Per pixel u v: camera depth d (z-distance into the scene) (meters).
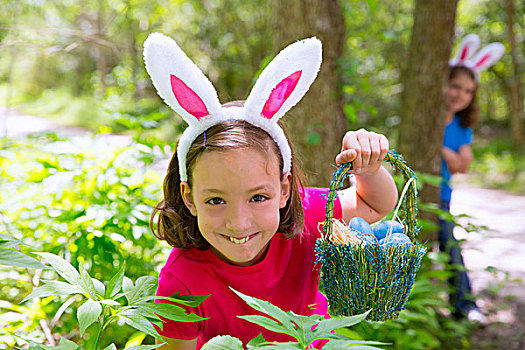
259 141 1.30
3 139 2.91
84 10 12.27
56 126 12.69
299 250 1.58
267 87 1.32
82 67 17.73
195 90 1.31
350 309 1.28
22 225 2.48
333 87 3.50
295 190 1.52
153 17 10.10
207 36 12.30
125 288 1.26
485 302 3.81
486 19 11.66
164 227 1.52
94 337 2.01
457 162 4.00
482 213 6.72
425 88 3.90
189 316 1.15
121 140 3.13
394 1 10.84
